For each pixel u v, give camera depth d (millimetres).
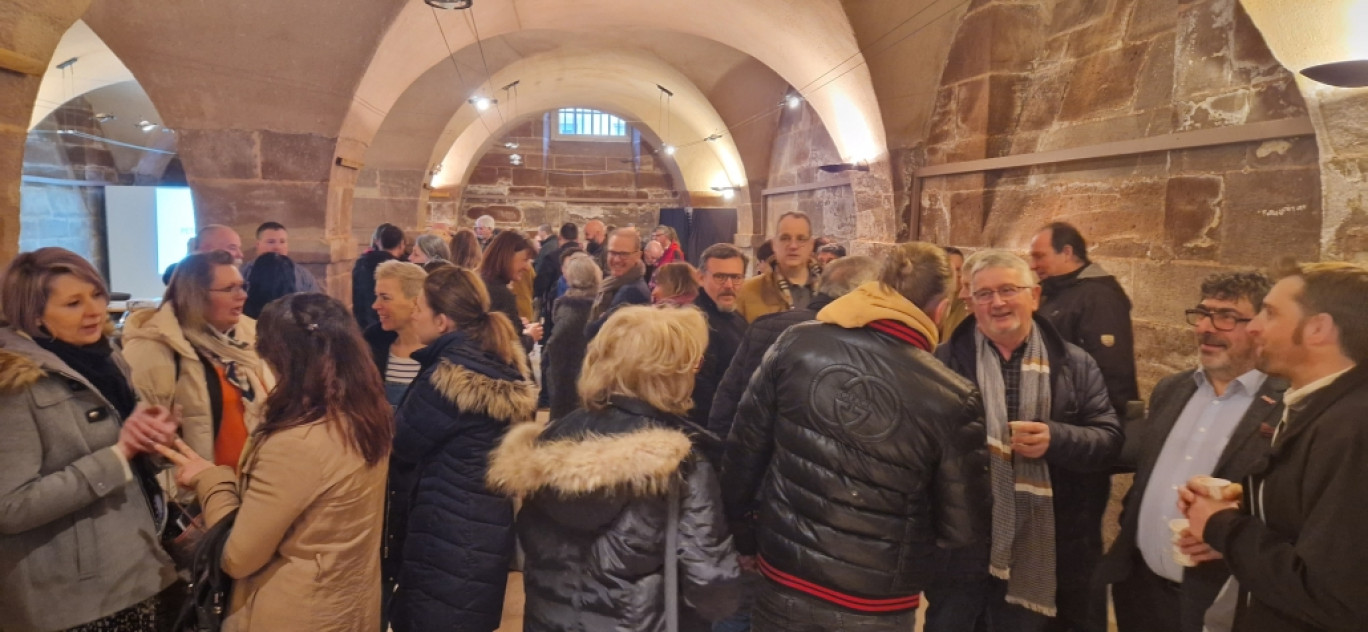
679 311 1461
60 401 1349
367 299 3801
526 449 1387
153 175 9586
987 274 1836
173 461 1440
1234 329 1606
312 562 1352
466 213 13820
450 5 3826
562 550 1364
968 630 1893
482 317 1866
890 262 1555
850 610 1427
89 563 1379
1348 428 1063
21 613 1316
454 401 1698
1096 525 1932
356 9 3723
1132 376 2207
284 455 1312
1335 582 1029
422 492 1743
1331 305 1123
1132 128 3131
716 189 11391
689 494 1342
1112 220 3209
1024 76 3969
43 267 1426
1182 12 2922
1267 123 2453
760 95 8148
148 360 1730
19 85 1853
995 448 1837
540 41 7199
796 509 1449
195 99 3697
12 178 1854
